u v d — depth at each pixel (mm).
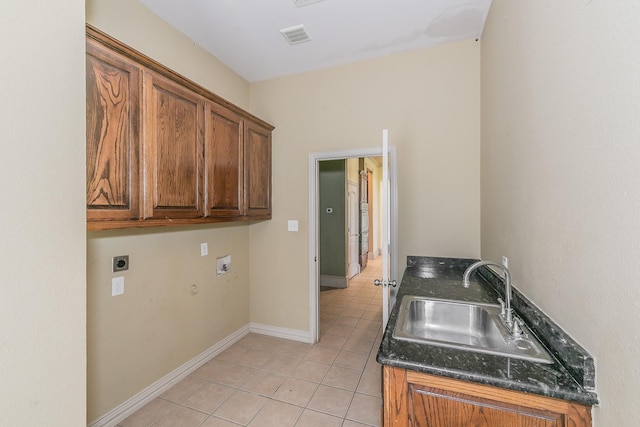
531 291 1256
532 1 1235
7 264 559
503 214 1688
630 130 668
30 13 594
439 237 2477
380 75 2650
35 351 605
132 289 1905
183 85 1880
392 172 2602
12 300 567
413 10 2039
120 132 1476
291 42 2416
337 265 4949
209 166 2105
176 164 1820
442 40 2406
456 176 2428
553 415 830
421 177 2525
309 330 2910
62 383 656
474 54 2377
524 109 1333
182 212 1869
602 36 767
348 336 3051
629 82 669
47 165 630
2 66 546
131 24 1884
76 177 695
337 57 2652
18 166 575
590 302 824
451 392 927
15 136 570
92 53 1348
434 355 999
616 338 715
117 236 1814
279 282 3037
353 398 2029
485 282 2002
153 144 1659
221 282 2727
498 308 1458
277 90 3029
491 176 1978
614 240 726
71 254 681
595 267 804
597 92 791
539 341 1093
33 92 601
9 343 562
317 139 2877
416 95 2539
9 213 562
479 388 896
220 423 1798
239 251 2984
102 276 1730
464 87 2404
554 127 1041
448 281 2037
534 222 1225
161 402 1994
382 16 2100
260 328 3111
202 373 2352
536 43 1196
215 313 2650
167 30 2148
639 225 643
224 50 2529
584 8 849
